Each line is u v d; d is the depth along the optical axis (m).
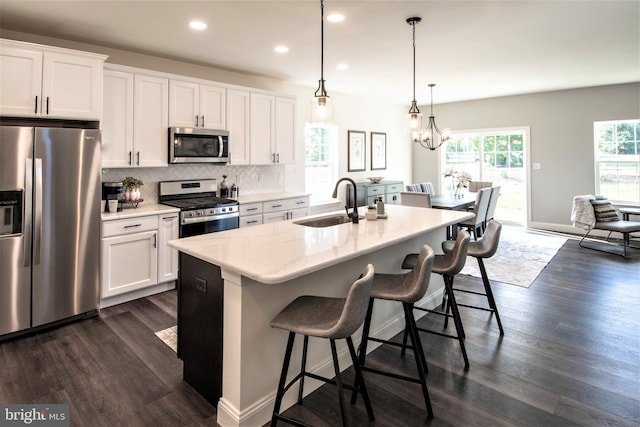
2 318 2.77
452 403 2.08
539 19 3.24
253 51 4.07
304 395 2.17
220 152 4.35
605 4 2.96
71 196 3.04
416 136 5.43
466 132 7.75
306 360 2.17
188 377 2.24
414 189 6.44
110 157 3.58
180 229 3.86
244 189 5.16
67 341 2.80
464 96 7.16
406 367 2.46
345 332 1.60
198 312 2.12
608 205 5.69
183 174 4.48
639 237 5.88
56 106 3.06
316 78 5.38
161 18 3.14
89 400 2.10
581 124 6.48
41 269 2.92
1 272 2.75
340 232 2.57
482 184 6.98
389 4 2.92
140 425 1.91
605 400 2.10
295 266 1.75
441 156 8.22
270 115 4.98
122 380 2.30
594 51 4.18
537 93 6.86
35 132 2.81
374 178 6.98
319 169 6.55
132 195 3.79
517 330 2.97
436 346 2.74
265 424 1.95
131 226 3.49
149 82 3.81
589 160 6.46
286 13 3.06
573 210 5.90
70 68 3.13
